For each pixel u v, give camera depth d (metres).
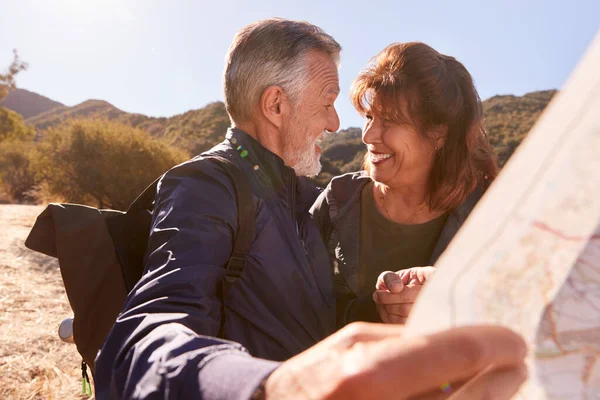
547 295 0.27
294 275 1.08
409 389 0.25
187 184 0.97
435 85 1.33
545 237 0.26
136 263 1.19
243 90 1.21
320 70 1.22
